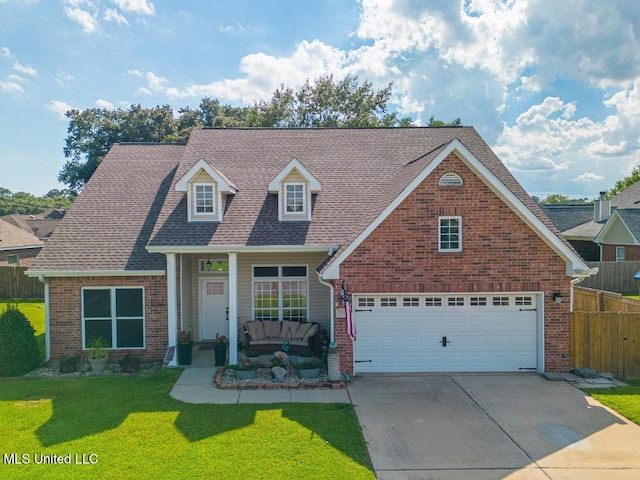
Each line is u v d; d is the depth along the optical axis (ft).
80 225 55.52
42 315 80.38
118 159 67.97
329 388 41.96
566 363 46.09
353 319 46.34
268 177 58.70
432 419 35.14
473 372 46.73
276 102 150.00
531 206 50.26
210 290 59.21
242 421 34.06
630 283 99.40
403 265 45.70
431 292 45.78
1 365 45.42
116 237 54.29
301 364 45.16
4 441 30.76
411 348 46.88
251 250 48.67
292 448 29.94
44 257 51.44
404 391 41.19
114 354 51.80
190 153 62.54
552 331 45.98
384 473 27.35
